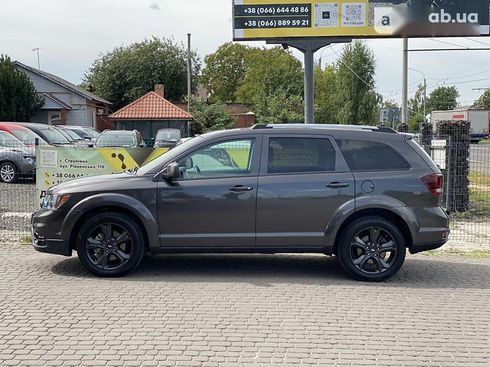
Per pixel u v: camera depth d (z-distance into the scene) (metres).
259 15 16.53
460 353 4.87
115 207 7.08
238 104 60.12
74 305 5.96
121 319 5.54
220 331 5.26
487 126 66.62
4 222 10.99
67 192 7.04
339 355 4.77
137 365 4.48
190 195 7.01
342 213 7.04
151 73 58.47
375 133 7.30
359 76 57.16
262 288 6.72
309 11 16.50
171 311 5.80
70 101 41.56
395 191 7.09
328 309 5.98
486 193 15.66
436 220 7.14
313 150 7.21
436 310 6.04
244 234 7.07
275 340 5.07
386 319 5.71
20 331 5.18
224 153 7.18
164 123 40.56
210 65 81.69
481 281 7.29
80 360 4.55
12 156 17.39
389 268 7.13
